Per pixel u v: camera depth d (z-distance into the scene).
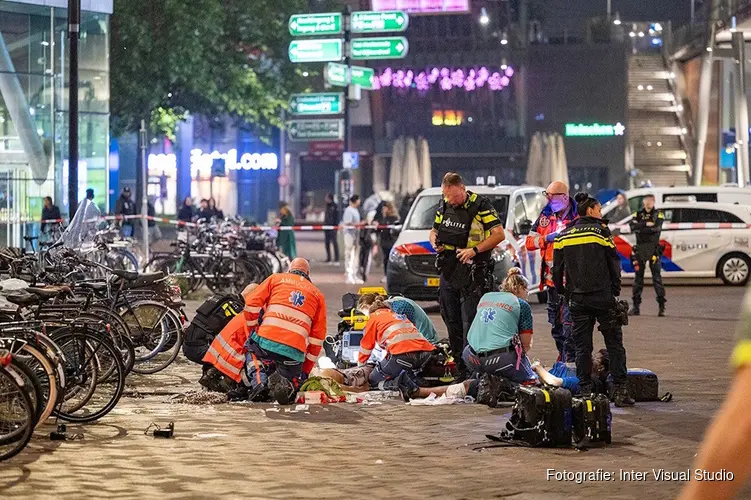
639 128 171.75
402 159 133.00
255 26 95.88
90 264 33.59
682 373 30.83
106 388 23.83
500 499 16.52
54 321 23.06
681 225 63.12
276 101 99.12
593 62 170.88
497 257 45.25
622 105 170.62
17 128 65.12
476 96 174.00
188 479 17.86
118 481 17.67
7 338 21.06
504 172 176.50
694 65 163.25
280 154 178.38
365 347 28.27
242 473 18.38
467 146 174.50
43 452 20.05
